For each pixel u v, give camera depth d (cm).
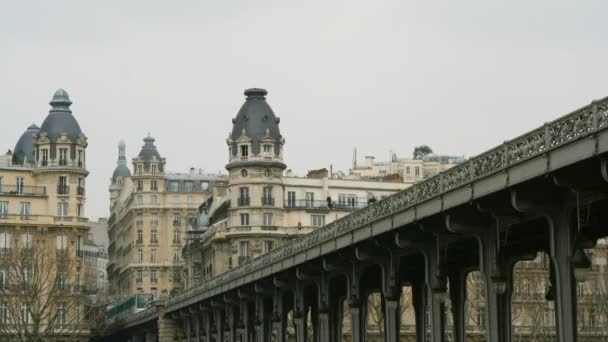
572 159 4719
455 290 6850
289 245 9112
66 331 18500
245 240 19162
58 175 19750
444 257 6450
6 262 16512
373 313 14962
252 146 19288
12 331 17662
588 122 4634
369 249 7431
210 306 13150
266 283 10300
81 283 19650
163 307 16112
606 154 4559
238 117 19550
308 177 19675
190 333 14812
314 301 9688
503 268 5769
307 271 8881
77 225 19700
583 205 4991
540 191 5138
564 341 4981
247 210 19188
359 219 7356
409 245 6675
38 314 15588
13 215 19275
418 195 6341
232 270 11362
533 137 5044
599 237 5328
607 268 13812
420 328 7444
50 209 19638
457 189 5791
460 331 6800
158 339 16362
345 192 19700
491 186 5403
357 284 7788
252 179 19225
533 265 13700
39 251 17025
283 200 19362
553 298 5875
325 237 8088
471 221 5888
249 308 11381
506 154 5278
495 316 5728
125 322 19688
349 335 15362
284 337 10031
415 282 7500
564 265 5053
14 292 16075
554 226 5125
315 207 19338
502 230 5706
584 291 13388
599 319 13012
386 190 19925
